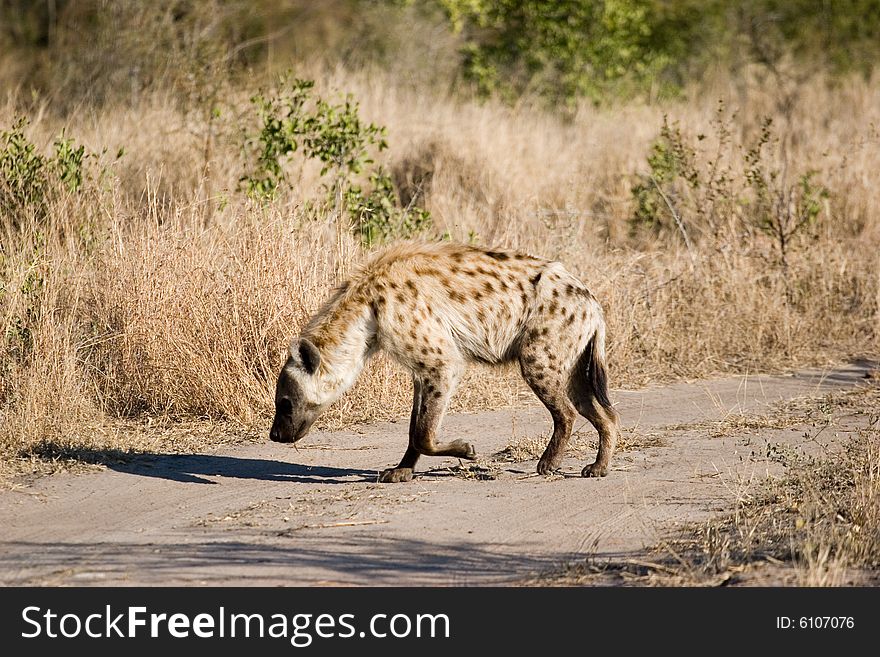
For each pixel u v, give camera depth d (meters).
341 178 23.94
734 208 28.09
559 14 41.44
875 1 46.53
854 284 25.95
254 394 17.50
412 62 42.16
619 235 28.75
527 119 36.25
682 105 39.72
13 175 21.98
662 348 22.00
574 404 14.84
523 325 14.40
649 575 10.82
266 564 11.19
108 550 11.62
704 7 45.75
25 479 14.31
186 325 18.08
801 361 22.55
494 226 26.02
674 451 15.88
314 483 14.41
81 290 19.28
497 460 15.49
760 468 14.84
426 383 14.38
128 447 15.89
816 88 42.50
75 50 36.09
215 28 36.88
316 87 32.00
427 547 11.76
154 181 24.66
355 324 14.45
